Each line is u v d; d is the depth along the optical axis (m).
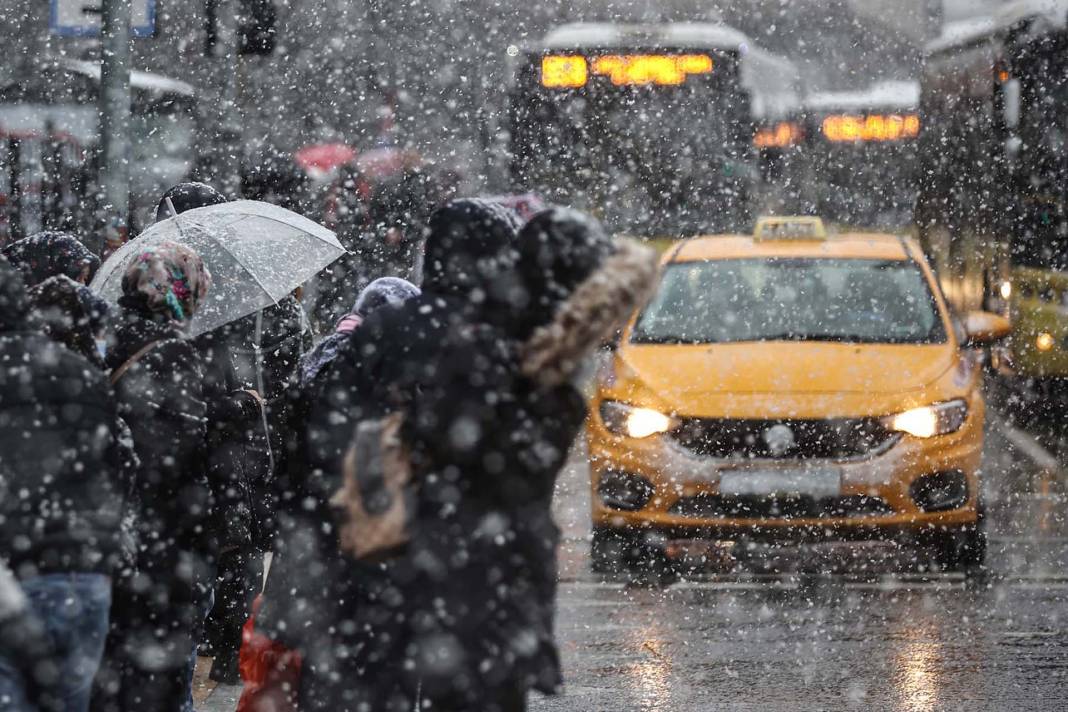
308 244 19.67
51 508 12.66
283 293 18.77
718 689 20.22
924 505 26.42
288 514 14.83
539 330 11.66
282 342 20.09
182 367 15.47
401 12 85.81
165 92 55.94
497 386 11.76
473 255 13.59
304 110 78.00
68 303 14.23
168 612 15.81
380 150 55.66
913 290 29.86
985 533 28.14
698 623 23.81
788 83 58.44
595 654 22.03
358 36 83.88
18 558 12.54
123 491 13.33
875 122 58.22
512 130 55.62
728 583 26.56
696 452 26.59
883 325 29.02
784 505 26.31
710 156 55.47
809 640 22.72
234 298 18.48
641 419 26.86
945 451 26.42
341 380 13.76
